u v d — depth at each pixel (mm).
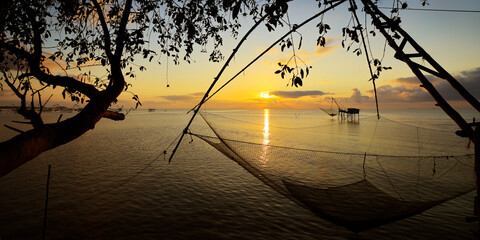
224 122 75188
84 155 20391
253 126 59375
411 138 32438
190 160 19453
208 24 4719
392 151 23375
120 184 13070
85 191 11891
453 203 10641
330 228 8633
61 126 1717
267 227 8727
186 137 33594
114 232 8250
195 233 8297
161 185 13125
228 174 15477
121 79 2383
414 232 8234
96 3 2527
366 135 37625
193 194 11883
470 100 1702
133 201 10852
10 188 11953
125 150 23203
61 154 20609
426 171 14359
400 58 2209
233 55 2113
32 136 1451
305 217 9477
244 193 12086
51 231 8141
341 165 17141
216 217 9453
